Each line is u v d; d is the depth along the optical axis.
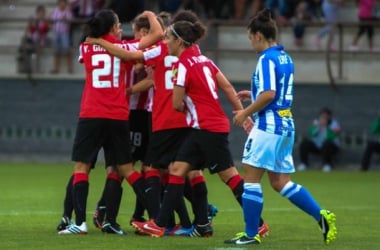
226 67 81.56
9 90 82.50
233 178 32.75
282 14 82.56
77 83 81.50
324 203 49.88
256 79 30.44
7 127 82.75
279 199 51.06
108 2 80.88
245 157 30.67
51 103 82.00
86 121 33.41
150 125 35.12
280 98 30.38
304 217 41.44
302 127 78.38
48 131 82.12
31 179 63.41
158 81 33.28
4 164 78.69
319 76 80.44
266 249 29.95
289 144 30.72
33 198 50.41
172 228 34.19
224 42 83.25
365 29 80.75
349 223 39.28
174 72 32.41
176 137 33.16
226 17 84.81
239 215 42.19
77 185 33.69
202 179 33.56
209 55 80.38
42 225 37.19
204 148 32.16
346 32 82.62
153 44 33.69
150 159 33.59
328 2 82.12
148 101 35.41
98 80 33.44
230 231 35.62
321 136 75.31
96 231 34.91
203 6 84.81
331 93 78.12
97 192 53.91
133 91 34.28
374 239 33.50
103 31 33.47
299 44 81.88
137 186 33.88
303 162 75.94
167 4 82.88
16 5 91.44
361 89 77.69
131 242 31.67
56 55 82.88
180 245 30.94
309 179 66.56
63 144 81.88
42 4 91.19
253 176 30.72
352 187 60.34
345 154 77.69
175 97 31.92
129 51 33.31
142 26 34.75
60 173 68.75
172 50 32.25
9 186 58.03
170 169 33.06
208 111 32.22
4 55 84.75
